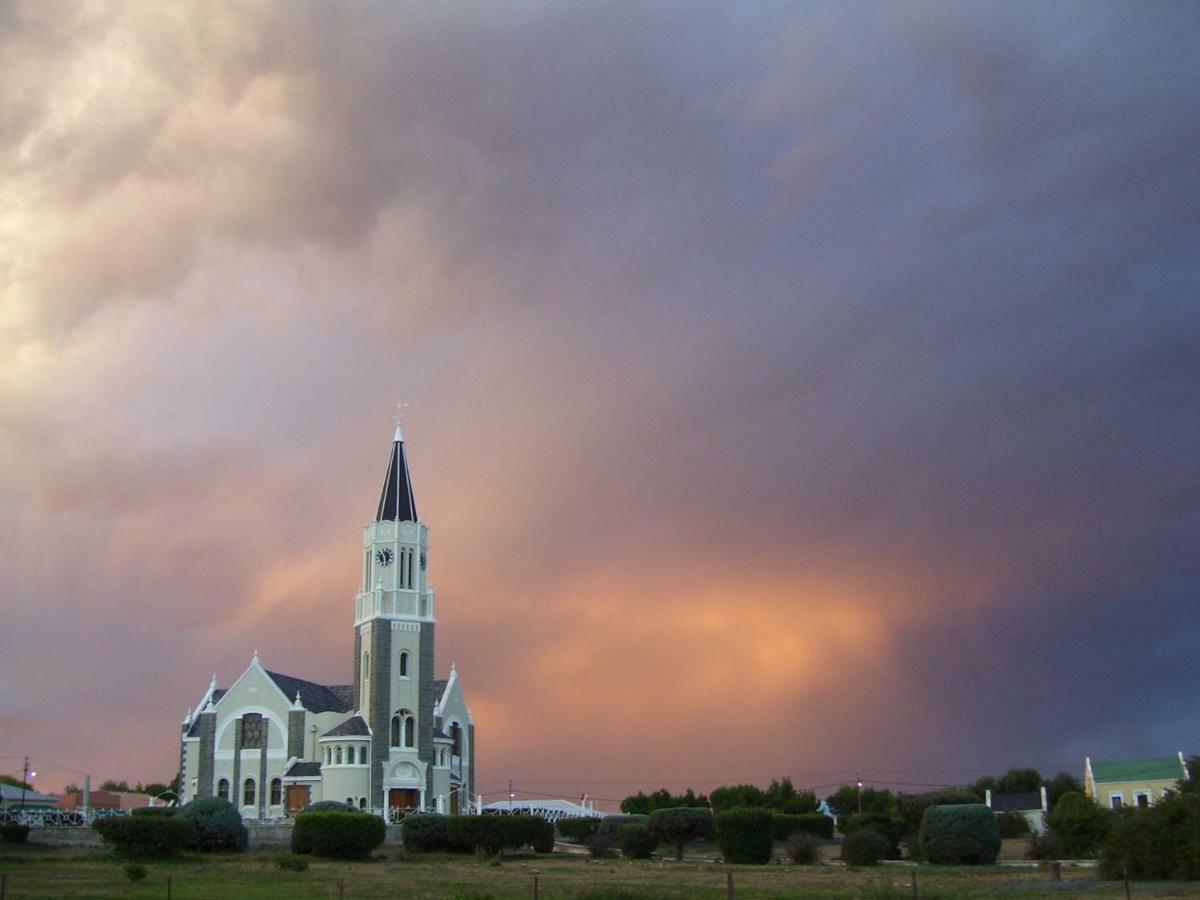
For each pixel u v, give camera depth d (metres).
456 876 73.81
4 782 171.25
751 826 93.94
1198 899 54.19
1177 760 144.00
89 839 93.25
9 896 54.25
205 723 149.12
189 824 87.62
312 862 88.62
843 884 66.38
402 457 156.38
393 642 146.62
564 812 172.00
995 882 67.69
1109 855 69.31
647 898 55.56
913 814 124.44
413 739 145.12
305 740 146.00
